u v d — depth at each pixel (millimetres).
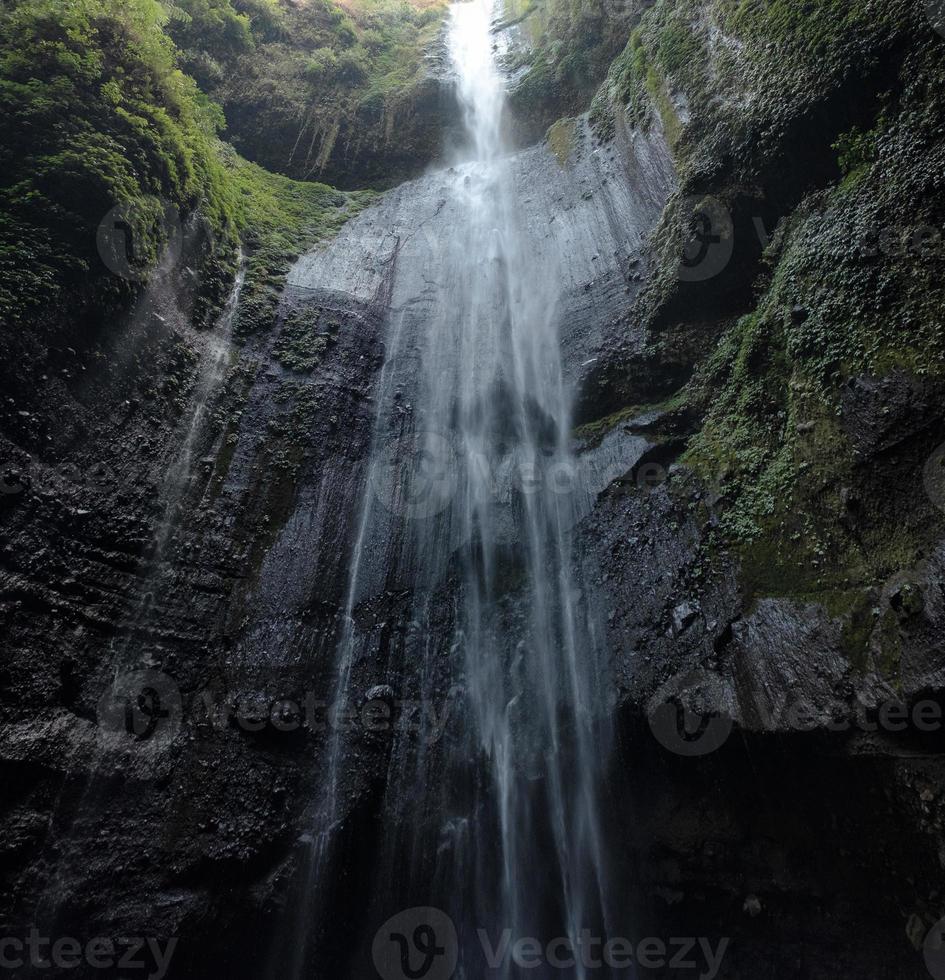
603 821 6633
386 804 6812
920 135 6000
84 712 5770
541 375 9859
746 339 7629
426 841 6715
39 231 6762
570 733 6945
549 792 6832
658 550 7449
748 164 7938
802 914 5832
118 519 6738
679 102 9734
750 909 5977
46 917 4988
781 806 5871
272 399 8875
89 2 8469
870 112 6652
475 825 6812
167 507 7254
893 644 5137
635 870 6488
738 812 6086
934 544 5082
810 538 6160
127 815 5664
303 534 8039
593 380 9297
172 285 8469
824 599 5824
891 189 6070
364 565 8164
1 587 5523
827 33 7113
